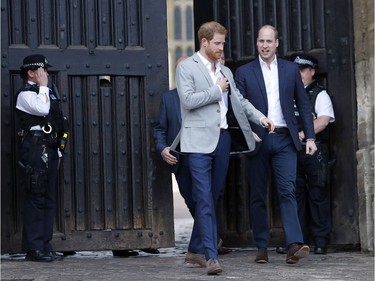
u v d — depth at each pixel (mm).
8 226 15180
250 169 14016
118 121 15648
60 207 15484
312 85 16016
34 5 15469
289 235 13797
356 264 14172
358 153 15844
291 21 16531
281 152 13852
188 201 14055
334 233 16125
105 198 15594
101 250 15594
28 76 14727
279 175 13852
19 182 15258
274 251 16391
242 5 16719
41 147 14500
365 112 15742
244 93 14086
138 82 15766
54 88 14844
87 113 15594
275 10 16578
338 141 16109
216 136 13172
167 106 14914
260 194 14109
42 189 14508
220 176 13367
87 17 15609
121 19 15711
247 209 16547
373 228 15523
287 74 14008
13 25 15375
